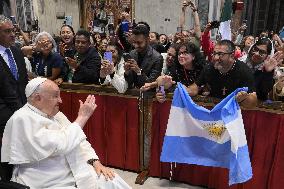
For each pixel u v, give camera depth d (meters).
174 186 3.34
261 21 13.02
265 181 2.89
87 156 2.46
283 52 2.87
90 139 3.71
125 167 3.65
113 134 3.58
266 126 2.79
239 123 2.70
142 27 3.23
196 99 3.01
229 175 2.83
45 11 10.70
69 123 2.54
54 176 2.21
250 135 2.86
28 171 2.17
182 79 3.31
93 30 9.30
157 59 3.29
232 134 2.66
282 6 12.61
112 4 11.04
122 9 11.03
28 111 2.20
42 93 2.17
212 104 2.94
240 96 2.64
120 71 3.51
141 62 3.32
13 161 2.10
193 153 3.04
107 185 2.35
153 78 3.25
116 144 3.61
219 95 2.93
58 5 11.22
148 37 3.30
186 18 10.27
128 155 3.59
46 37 3.74
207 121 2.89
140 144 3.47
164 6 10.88
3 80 2.71
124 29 4.12
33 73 3.83
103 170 2.42
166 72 3.71
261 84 2.88
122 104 3.44
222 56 2.67
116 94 3.44
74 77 3.70
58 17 11.25
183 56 3.10
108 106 3.52
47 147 2.11
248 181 2.96
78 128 2.25
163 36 7.31
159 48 5.68
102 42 5.79
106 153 3.69
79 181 2.27
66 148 2.16
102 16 10.92
